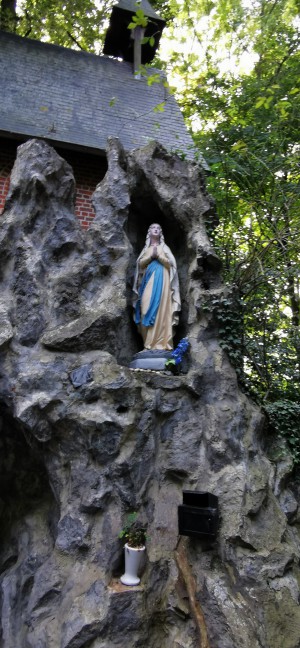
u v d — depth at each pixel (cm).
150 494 712
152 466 720
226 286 860
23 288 827
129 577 643
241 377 809
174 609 631
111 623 610
